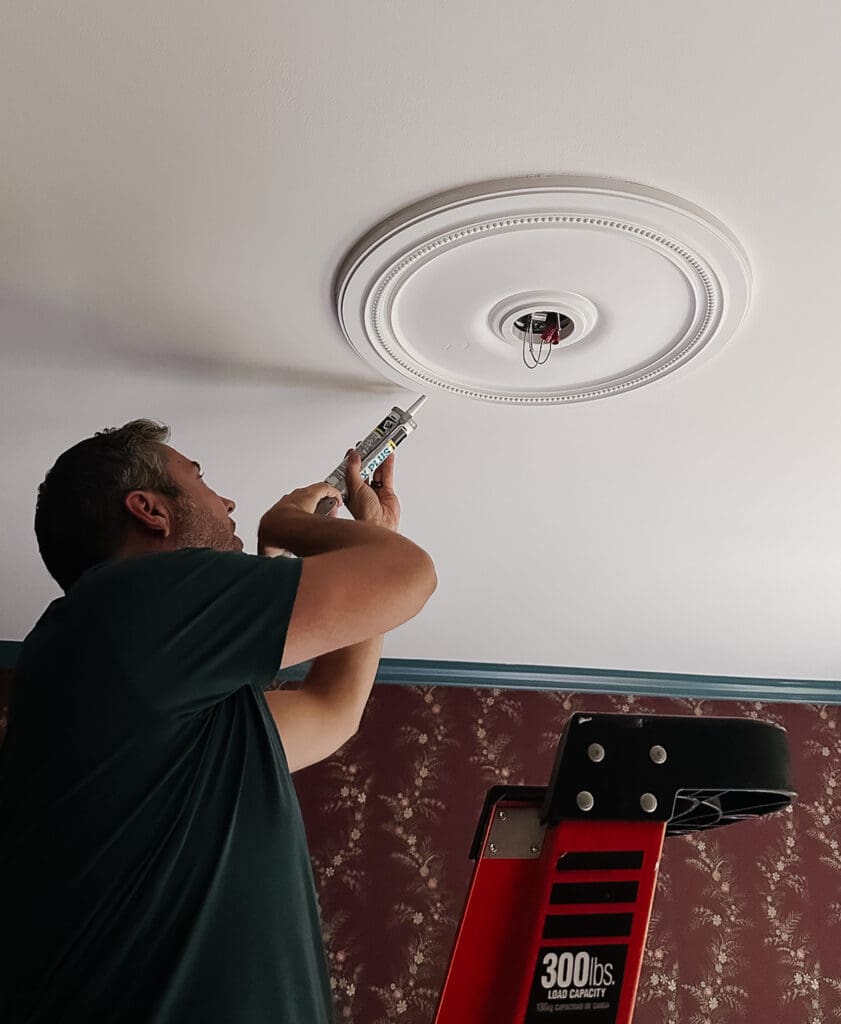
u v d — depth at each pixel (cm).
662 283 154
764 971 351
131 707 76
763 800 98
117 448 103
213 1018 73
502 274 152
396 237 143
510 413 196
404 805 350
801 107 123
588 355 174
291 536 96
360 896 336
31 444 207
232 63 117
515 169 133
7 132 128
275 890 79
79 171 135
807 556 270
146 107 124
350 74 119
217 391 189
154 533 100
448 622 324
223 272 154
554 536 258
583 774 91
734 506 241
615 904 88
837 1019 349
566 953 87
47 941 74
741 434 206
